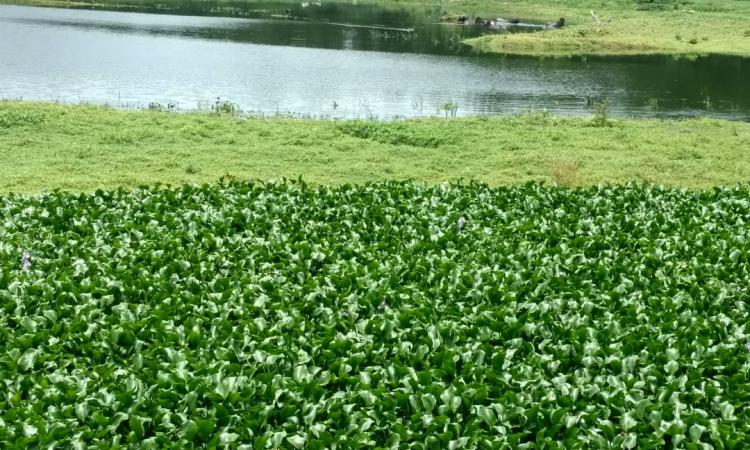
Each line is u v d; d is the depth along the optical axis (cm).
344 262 1072
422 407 739
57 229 1190
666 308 959
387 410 738
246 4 7219
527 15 7112
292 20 6184
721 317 923
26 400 749
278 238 1157
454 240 1184
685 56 4903
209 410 723
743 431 707
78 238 1148
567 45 5144
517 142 2198
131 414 710
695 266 1090
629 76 4038
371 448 686
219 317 905
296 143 2095
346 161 1938
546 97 3356
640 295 988
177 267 1040
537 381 779
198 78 3500
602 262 1102
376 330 877
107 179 1681
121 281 972
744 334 886
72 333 863
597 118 2545
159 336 853
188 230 1198
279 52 4453
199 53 4266
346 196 1377
